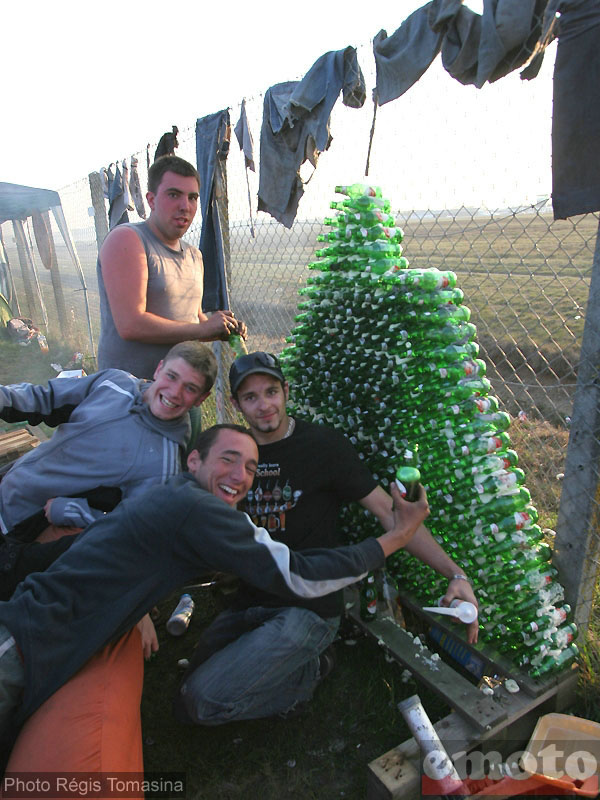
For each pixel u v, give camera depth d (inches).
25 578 70.7
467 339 93.2
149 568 65.7
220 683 75.7
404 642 88.8
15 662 62.0
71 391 95.7
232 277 180.5
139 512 65.9
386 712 85.7
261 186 128.8
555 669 81.0
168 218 107.6
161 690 93.1
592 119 63.5
